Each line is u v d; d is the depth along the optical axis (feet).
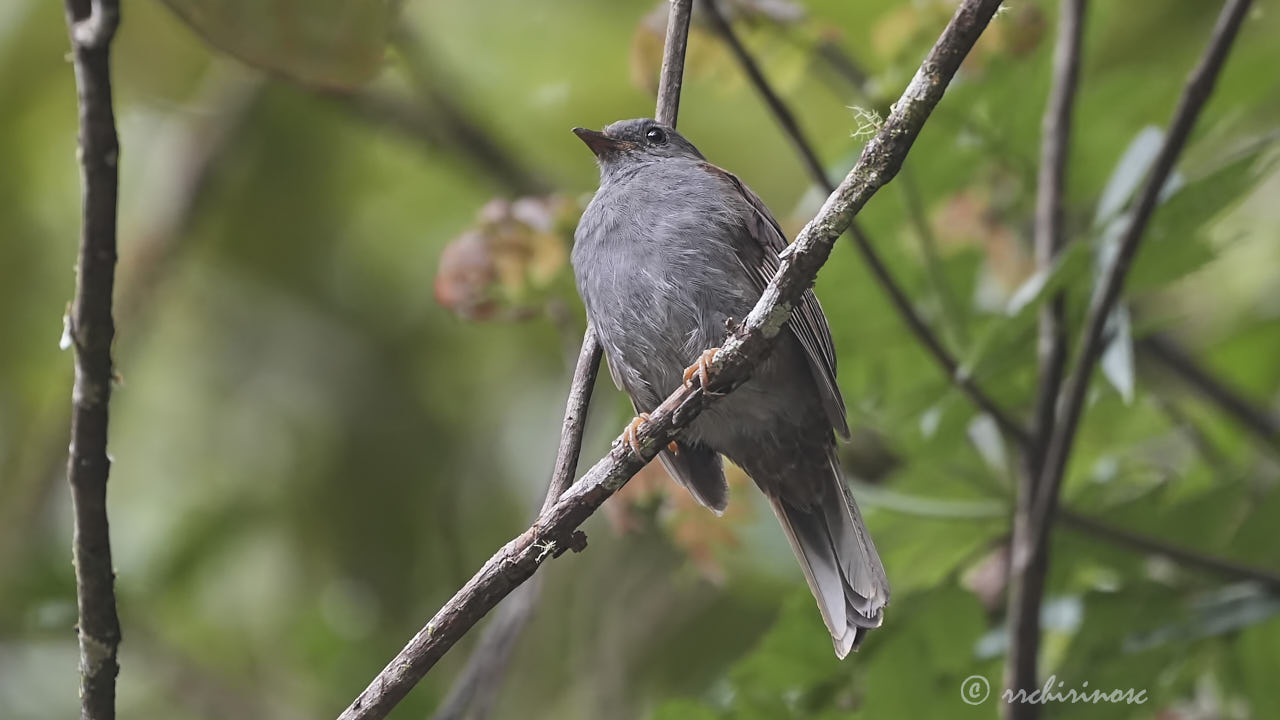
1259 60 35.81
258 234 48.80
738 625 42.93
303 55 20.74
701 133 46.47
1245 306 42.96
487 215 30.45
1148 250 28.66
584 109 47.70
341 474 46.75
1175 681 32.32
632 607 43.62
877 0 40.34
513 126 47.78
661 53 32.65
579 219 30.91
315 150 48.80
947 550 33.94
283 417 47.19
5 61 45.60
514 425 46.75
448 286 30.63
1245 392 39.24
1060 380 28.55
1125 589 30.76
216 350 47.80
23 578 41.09
